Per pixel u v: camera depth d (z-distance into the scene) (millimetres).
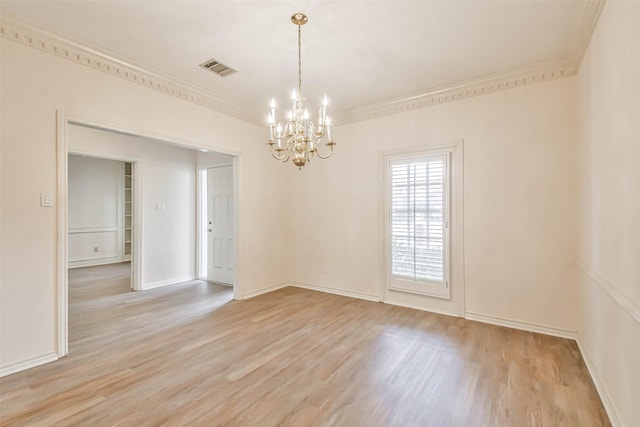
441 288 3627
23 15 2271
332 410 1888
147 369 2371
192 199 5617
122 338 2949
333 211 4570
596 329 2205
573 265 2924
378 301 4129
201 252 5641
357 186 4316
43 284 2484
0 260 2285
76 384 2162
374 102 4023
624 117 1680
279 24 2396
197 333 3076
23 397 2008
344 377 2260
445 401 1974
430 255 3705
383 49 2760
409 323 3338
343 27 2430
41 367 2396
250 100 3977
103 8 2197
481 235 3387
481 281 3391
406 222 3881
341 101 4004
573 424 1766
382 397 2018
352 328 3205
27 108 2414
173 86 3412
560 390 2090
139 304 4043
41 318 2469
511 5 2166
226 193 5191
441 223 3625
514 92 3203
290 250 5074
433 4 2154
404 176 3893
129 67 3002
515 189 3201
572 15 2270
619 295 1708
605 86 2016
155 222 5027
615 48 1818
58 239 2562
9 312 2316
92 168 6871
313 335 3023
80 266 6660
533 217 3113
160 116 3334
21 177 2383
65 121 2611
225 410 1886
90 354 2617
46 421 1778
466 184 3471
